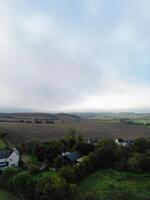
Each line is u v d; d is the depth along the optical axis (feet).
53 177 170.71
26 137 392.68
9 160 243.19
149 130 543.80
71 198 159.22
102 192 186.91
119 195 183.21
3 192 174.91
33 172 216.95
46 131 463.01
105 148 257.96
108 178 221.46
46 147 270.87
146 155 263.49
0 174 200.03
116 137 436.76
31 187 165.78
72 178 199.31
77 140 326.03
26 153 290.56
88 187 196.95
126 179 221.05
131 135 468.34
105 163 252.62
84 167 225.35
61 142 309.83
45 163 244.83
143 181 218.18
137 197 181.47
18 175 175.73
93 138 394.73
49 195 154.61
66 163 244.63
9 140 363.76
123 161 249.34
